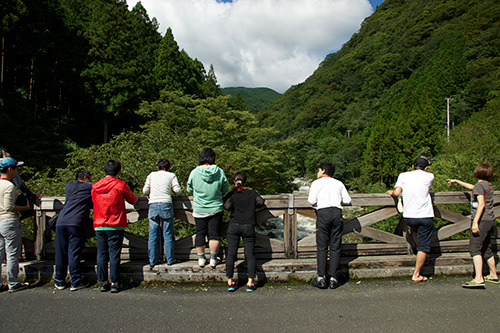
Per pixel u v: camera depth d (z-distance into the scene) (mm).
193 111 17875
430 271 3936
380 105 86312
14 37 25844
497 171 9562
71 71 28562
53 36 28781
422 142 36688
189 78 37844
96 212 3398
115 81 26672
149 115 19109
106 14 27938
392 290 3500
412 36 101062
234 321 2785
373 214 4211
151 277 3752
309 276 3801
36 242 4078
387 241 4219
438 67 65125
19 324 2715
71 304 3133
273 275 3787
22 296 3328
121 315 2896
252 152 14117
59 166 19891
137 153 7398
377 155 42812
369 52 116375
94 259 4062
